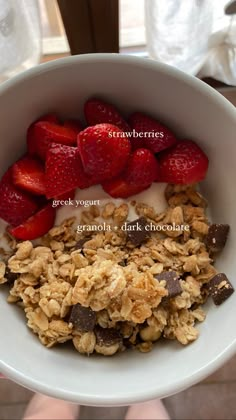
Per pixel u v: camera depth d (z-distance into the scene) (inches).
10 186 10.0
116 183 9.9
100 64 9.1
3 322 9.7
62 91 9.6
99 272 9.1
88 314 9.2
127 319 9.1
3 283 10.1
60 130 9.8
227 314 9.5
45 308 9.3
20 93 9.3
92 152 9.2
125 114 10.1
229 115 9.2
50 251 9.9
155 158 9.9
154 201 10.3
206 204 10.6
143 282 9.2
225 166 9.9
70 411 15.0
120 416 15.1
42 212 10.1
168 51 11.3
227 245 10.2
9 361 8.9
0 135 9.8
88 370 9.4
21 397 15.1
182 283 9.6
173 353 9.6
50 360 9.5
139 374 9.2
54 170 9.6
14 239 10.2
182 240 10.1
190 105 9.5
